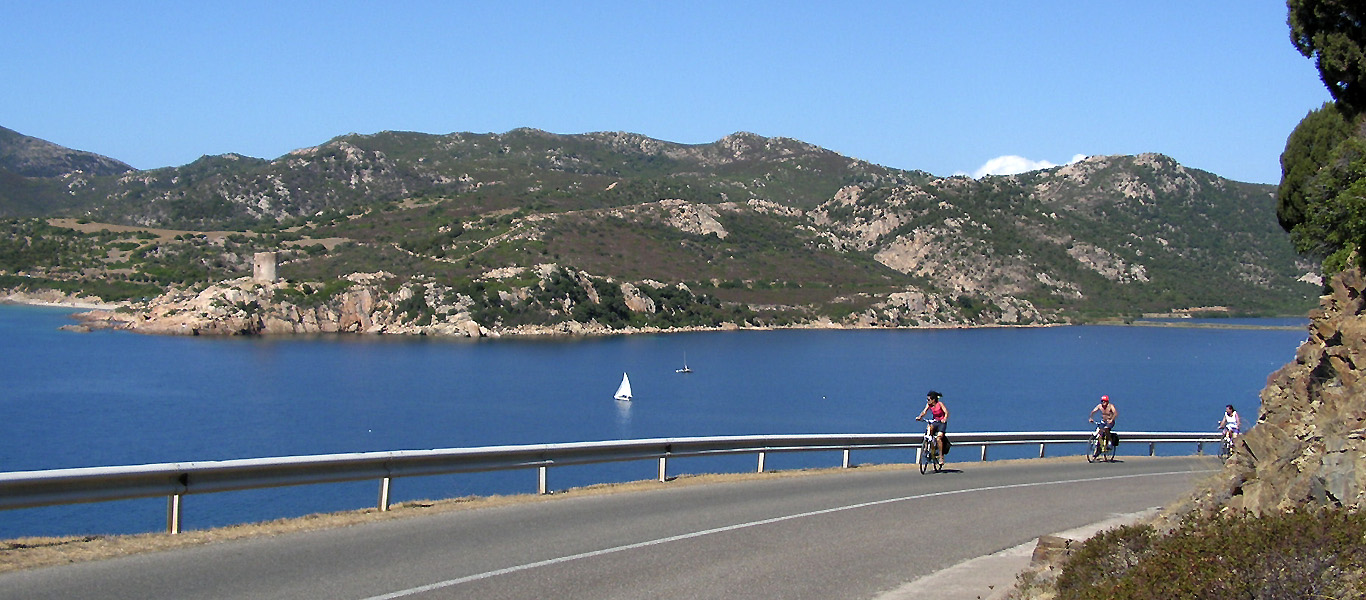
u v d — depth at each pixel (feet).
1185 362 404.77
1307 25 65.00
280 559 34.65
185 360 325.42
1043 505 57.36
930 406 76.79
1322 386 43.04
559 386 293.23
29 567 32.24
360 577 32.35
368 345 379.55
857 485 64.34
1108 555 30.86
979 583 35.45
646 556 37.60
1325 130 66.49
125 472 36.78
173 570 32.48
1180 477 77.77
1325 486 30.07
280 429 209.87
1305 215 62.95
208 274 519.60
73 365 307.37
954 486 66.03
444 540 39.17
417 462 48.24
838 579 35.29
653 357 375.86
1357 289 48.08
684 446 65.26
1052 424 244.63
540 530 42.27
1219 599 23.85
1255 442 41.52
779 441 73.05
